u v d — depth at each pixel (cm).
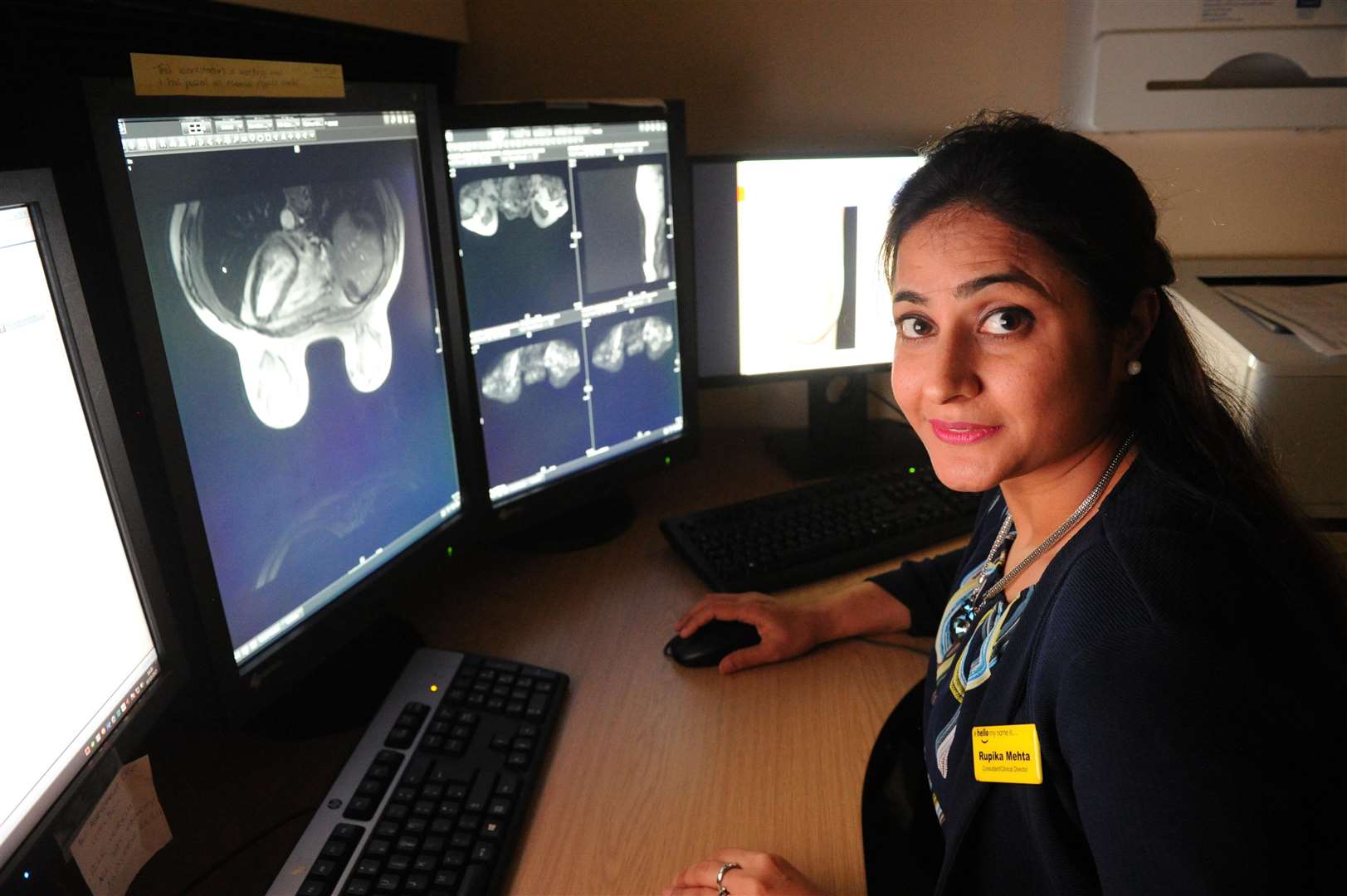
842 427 154
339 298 87
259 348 78
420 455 101
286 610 83
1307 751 51
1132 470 65
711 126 157
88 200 71
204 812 79
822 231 140
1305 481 113
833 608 103
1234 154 153
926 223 61
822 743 86
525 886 71
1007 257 58
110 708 64
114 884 64
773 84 154
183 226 70
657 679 96
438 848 71
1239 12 140
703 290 140
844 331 146
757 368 146
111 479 65
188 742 88
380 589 94
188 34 89
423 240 100
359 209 89
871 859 124
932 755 81
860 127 155
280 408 81
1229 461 66
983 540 89
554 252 115
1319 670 55
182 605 75
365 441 92
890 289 68
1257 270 150
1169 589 54
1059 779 60
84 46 79
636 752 85
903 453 151
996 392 61
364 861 70
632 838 76
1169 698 51
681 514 132
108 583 64
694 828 77
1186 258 160
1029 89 153
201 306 72
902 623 103
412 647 100
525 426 116
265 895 68
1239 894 49
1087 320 60
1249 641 53
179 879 72
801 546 117
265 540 80
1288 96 145
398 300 96
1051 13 148
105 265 72
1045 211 57
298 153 81
